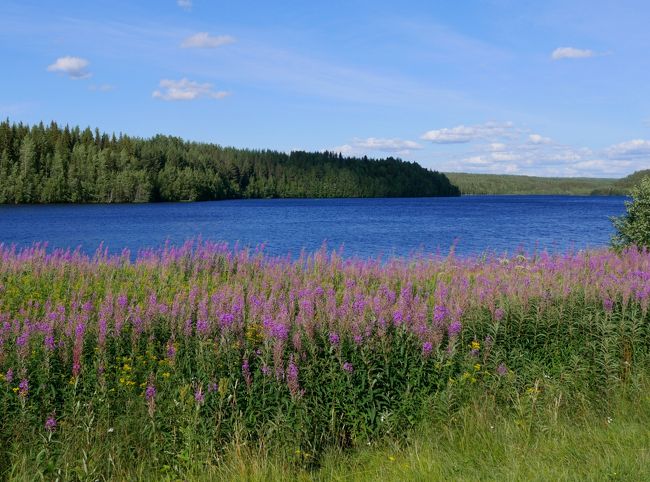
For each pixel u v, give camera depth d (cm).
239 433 714
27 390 712
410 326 930
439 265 1905
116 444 689
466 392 858
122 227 6581
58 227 6506
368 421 802
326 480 683
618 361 973
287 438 728
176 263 1838
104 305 1088
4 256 1781
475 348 959
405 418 814
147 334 933
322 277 1719
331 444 763
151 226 6788
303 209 12344
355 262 1858
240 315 985
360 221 7938
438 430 793
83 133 16238
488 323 1031
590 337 1043
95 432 702
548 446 738
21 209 10762
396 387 846
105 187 13900
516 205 15300
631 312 1105
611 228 6266
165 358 857
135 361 855
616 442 726
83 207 11812
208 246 1958
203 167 19075
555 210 11762
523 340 1043
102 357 816
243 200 19288
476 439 766
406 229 6350
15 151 13925
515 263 1942
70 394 743
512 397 880
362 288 1528
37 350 798
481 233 5653
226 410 745
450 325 984
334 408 793
